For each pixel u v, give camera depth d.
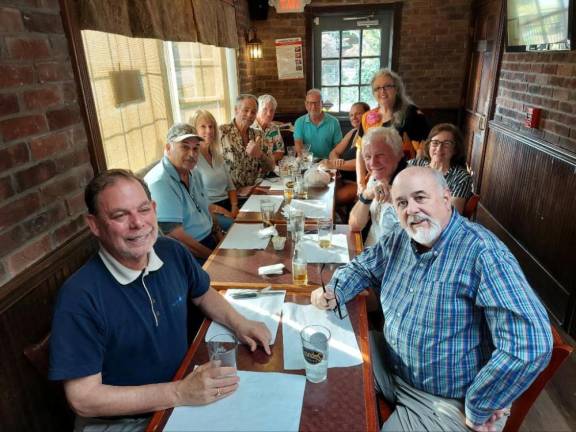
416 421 1.16
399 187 1.19
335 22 4.79
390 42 4.76
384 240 1.42
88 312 1.04
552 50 2.40
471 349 1.15
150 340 1.15
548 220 2.54
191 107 3.40
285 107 5.09
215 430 0.90
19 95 1.31
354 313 1.32
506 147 3.37
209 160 2.75
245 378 1.05
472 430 1.11
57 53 1.51
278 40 4.81
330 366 1.08
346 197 3.33
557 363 1.05
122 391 1.00
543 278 2.57
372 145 1.88
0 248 1.22
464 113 4.86
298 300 1.40
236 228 2.04
